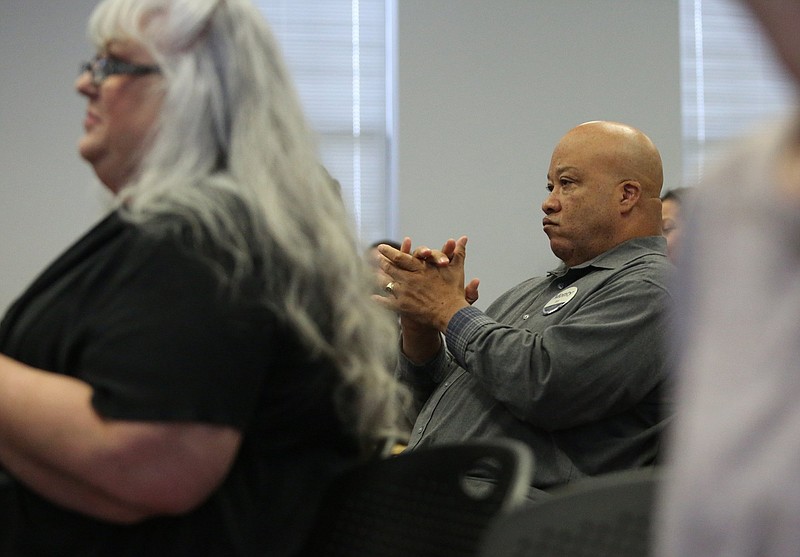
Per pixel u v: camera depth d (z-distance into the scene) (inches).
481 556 48.0
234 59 69.1
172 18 68.0
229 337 59.7
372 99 323.0
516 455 59.9
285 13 319.9
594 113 318.0
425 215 309.3
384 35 324.5
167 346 58.3
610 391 128.0
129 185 69.2
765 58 24.1
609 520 50.0
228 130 68.5
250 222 63.9
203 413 58.2
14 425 59.1
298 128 71.7
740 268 25.4
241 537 63.6
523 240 311.9
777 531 24.2
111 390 57.7
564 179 149.8
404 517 64.0
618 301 132.0
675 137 321.1
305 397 66.0
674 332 30.7
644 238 145.9
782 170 25.0
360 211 320.2
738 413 25.0
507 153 313.4
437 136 311.1
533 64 316.2
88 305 61.9
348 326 68.7
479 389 139.9
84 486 60.4
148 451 57.5
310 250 66.8
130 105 68.5
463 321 139.2
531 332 134.7
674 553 26.6
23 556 62.7
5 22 301.4
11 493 63.9
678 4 323.6
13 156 299.6
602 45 319.3
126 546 62.7
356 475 67.4
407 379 155.6
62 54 303.9
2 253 297.7
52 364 63.7
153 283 59.8
